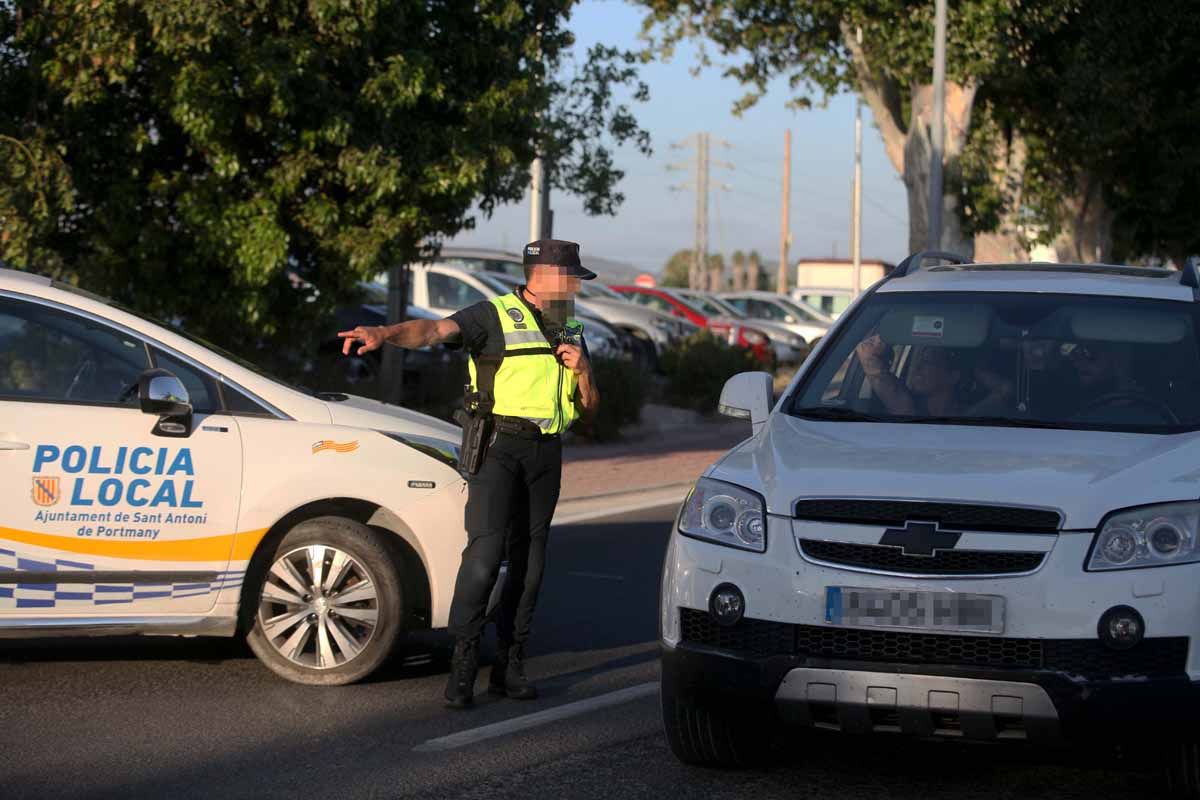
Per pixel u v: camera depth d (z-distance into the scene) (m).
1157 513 7.12
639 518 18.73
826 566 7.29
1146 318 9.13
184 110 18.03
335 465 9.67
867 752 8.53
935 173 34.19
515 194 23.06
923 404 8.77
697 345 36.44
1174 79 39.72
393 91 19.36
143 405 9.36
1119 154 42.41
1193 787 7.30
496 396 9.26
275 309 20.44
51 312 9.59
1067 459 7.69
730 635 7.51
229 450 9.56
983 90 38.88
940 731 7.21
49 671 10.19
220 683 9.91
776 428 8.60
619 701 9.66
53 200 17.89
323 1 18.38
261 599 9.80
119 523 9.38
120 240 19.05
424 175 19.92
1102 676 6.96
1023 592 7.04
